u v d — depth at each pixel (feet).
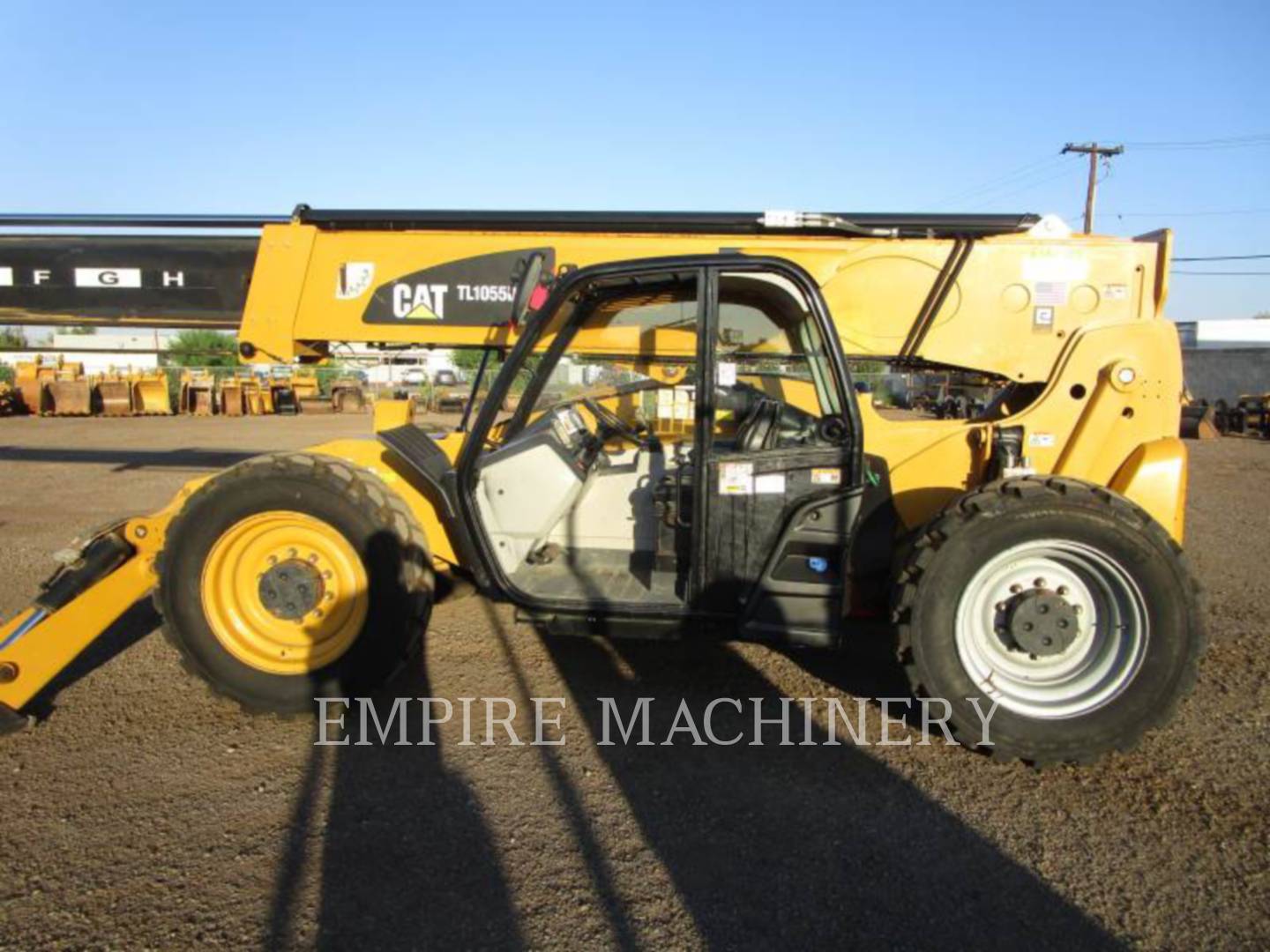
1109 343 12.14
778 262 10.62
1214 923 7.42
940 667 10.11
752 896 7.76
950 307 12.56
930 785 9.73
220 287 14.32
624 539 12.99
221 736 10.90
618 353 13.02
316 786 9.62
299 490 10.92
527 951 7.04
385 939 7.17
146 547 11.67
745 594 10.98
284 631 11.34
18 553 20.83
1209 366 96.94
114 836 8.66
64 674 12.94
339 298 13.56
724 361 11.85
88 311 14.52
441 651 13.74
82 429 58.85
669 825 8.88
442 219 13.34
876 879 8.02
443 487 11.75
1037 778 9.91
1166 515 11.39
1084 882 7.99
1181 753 10.56
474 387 14.06
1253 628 15.40
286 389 82.58
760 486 10.78
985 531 9.94
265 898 7.69
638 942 7.14
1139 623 9.87
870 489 11.82
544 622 11.54
